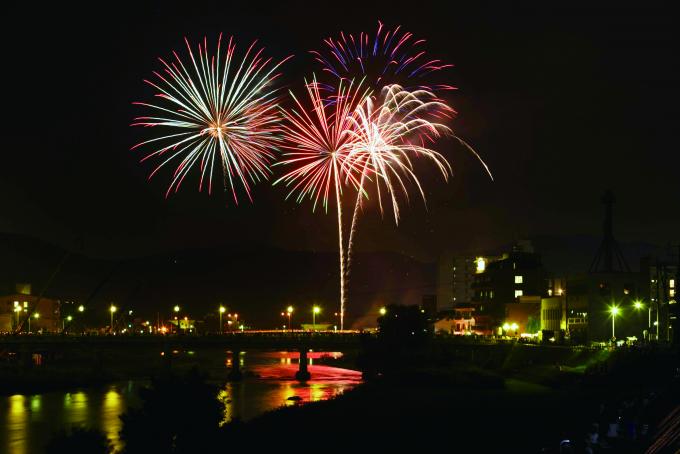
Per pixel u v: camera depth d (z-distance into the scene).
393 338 156.50
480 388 127.44
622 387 108.81
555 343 150.00
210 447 66.81
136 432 65.25
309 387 141.75
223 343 165.12
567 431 74.88
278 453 69.50
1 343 162.00
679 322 136.00
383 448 72.69
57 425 95.25
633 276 163.00
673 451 55.88
